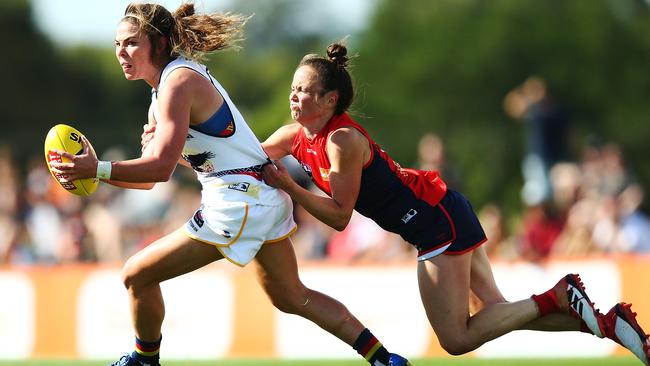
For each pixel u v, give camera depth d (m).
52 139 18.12
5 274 33.31
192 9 19.00
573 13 120.88
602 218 37.91
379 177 19.27
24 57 133.25
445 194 19.91
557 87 118.00
